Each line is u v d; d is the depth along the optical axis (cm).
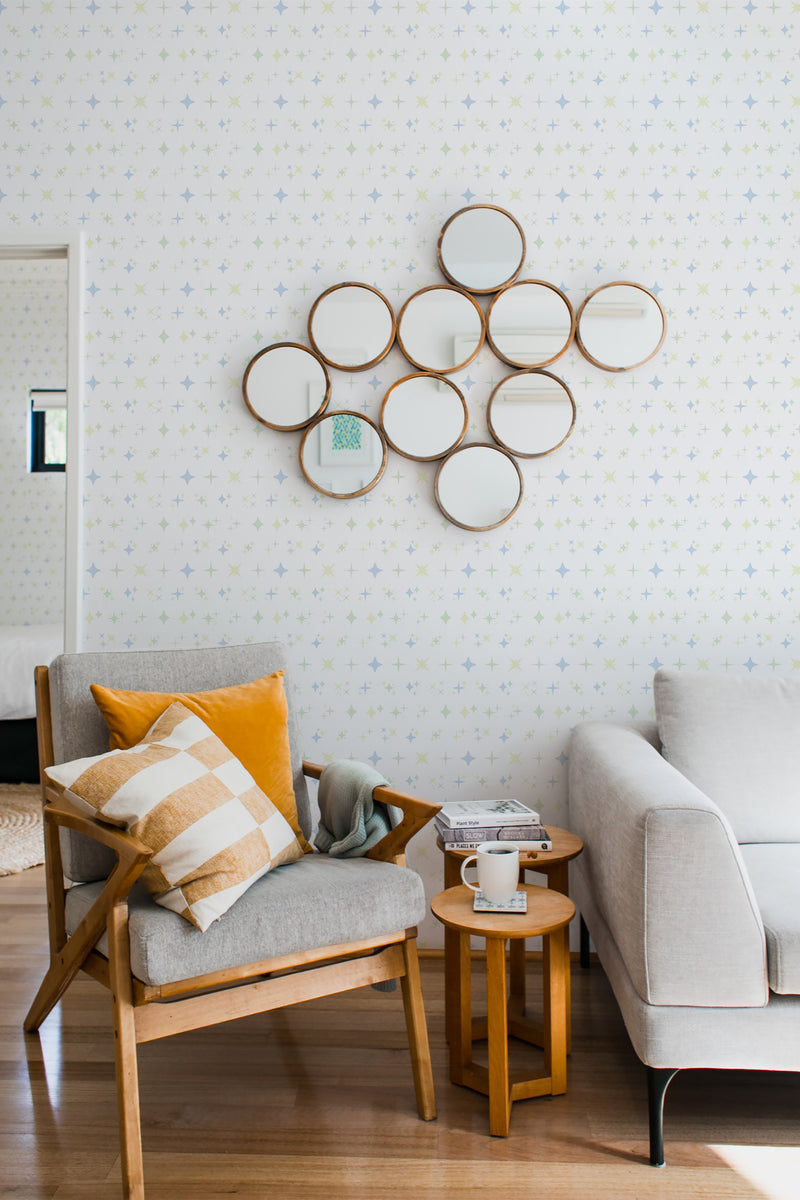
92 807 154
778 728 208
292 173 244
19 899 279
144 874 153
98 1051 190
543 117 243
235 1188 146
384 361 243
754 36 243
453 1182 148
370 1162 153
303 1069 184
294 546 244
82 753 184
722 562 244
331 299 241
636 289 241
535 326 240
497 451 240
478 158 243
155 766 160
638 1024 153
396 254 243
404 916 168
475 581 243
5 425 579
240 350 244
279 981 159
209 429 244
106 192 244
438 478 240
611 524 243
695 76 243
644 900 151
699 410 243
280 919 154
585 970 233
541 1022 200
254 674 211
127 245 244
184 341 244
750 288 243
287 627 245
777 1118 166
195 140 244
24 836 342
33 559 578
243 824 161
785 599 243
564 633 244
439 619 244
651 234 243
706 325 243
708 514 243
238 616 245
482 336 241
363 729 245
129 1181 141
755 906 150
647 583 244
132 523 245
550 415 240
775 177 243
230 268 244
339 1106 170
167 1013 149
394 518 243
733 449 243
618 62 243
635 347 241
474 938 243
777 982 148
